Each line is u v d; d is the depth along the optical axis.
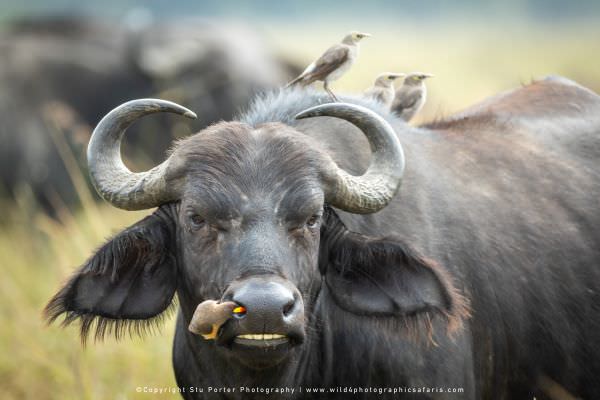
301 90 20.95
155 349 28.14
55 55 56.38
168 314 19.20
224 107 54.78
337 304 18.67
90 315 18.47
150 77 55.94
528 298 21.06
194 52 55.06
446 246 19.94
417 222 19.73
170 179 17.45
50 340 29.92
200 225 17.00
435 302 17.92
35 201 51.47
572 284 21.75
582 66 95.56
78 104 55.88
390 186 17.89
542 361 21.53
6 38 57.31
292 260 16.67
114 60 56.72
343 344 19.11
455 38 175.00
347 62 20.95
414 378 18.89
